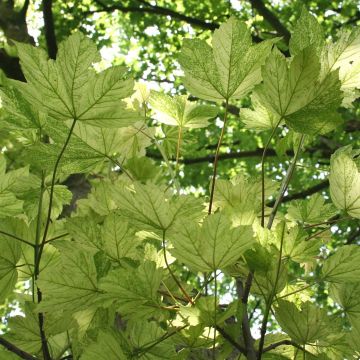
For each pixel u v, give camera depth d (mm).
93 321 802
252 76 795
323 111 759
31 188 966
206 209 874
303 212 989
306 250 766
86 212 918
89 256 749
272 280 747
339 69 785
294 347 886
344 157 774
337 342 820
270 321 5141
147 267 716
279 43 5168
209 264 704
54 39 4281
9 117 885
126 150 1029
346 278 767
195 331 719
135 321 770
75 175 2158
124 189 728
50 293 743
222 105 5824
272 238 763
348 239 5406
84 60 746
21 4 4660
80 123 851
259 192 917
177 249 698
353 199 782
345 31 791
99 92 759
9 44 3910
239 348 740
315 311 770
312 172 6152
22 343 917
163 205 727
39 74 748
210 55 790
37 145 861
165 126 1063
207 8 6090
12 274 878
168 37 6469
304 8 816
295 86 749
